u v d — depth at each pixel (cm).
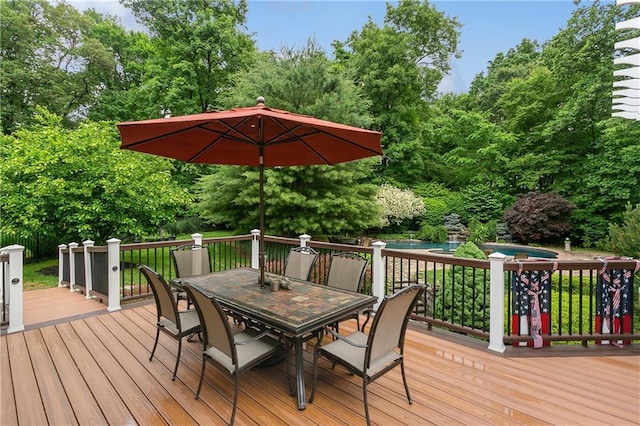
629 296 319
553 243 1366
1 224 714
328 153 344
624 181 1188
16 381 255
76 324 383
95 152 778
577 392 241
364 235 1491
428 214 1622
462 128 1798
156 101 1354
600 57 1240
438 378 261
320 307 245
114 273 433
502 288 309
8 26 1157
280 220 830
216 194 862
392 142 1706
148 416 212
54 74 1269
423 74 1809
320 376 265
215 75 1391
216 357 222
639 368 279
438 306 492
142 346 321
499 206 1557
